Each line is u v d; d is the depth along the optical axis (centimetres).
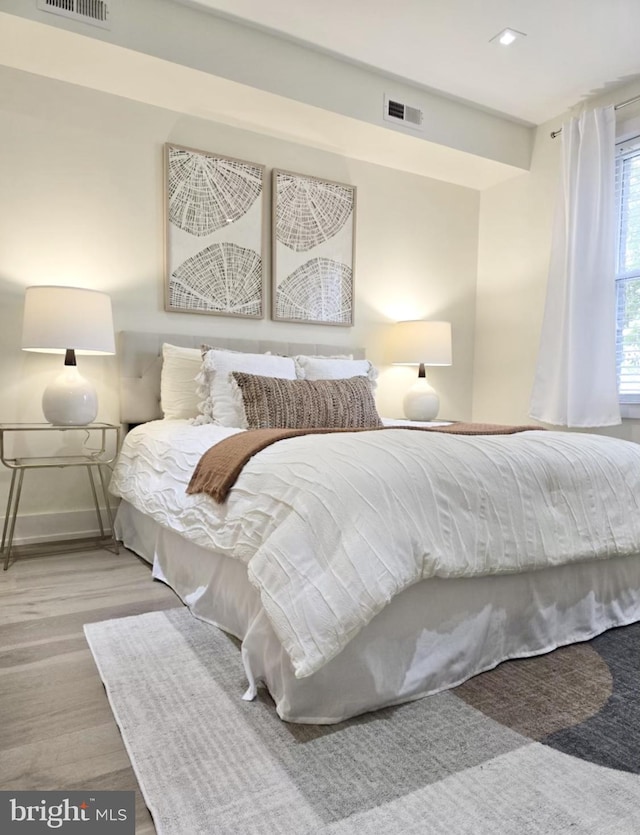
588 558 167
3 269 266
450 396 422
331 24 273
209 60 266
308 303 351
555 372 353
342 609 121
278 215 338
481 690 145
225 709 134
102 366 292
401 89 326
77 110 281
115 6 244
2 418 269
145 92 286
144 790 106
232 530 156
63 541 283
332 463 141
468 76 319
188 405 283
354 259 369
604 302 327
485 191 421
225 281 322
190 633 176
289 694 127
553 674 154
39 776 111
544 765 115
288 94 288
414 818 100
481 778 111
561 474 167
